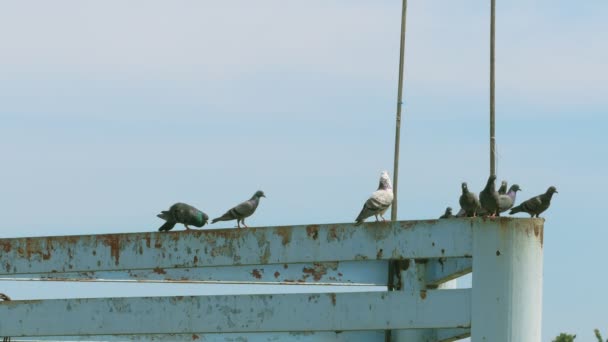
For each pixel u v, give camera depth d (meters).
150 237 19.59
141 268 19.58
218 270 20.67
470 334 18.33
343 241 18.88
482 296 18.22
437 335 20.52
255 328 18.97
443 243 18.53
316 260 18.95
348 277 20.56
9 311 19.88
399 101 25.28
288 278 20.53
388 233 18.75
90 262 19.80
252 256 19.16
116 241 19.73
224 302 19.12
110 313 19.55
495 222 18.27
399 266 20.47
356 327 18.61
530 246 18.30
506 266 18.22
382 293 18.61
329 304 18.75
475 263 18.33
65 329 19.67
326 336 21.22
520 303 18.20
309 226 19.02
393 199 23.00
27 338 20.70
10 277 20.91
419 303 18.47
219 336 21.62
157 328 19.31
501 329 18.17
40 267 20.03
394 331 20.75
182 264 19.39
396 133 24.89
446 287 21.42
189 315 19.22
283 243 19.08
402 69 25.61
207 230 19.39
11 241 20.19
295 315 18.86
